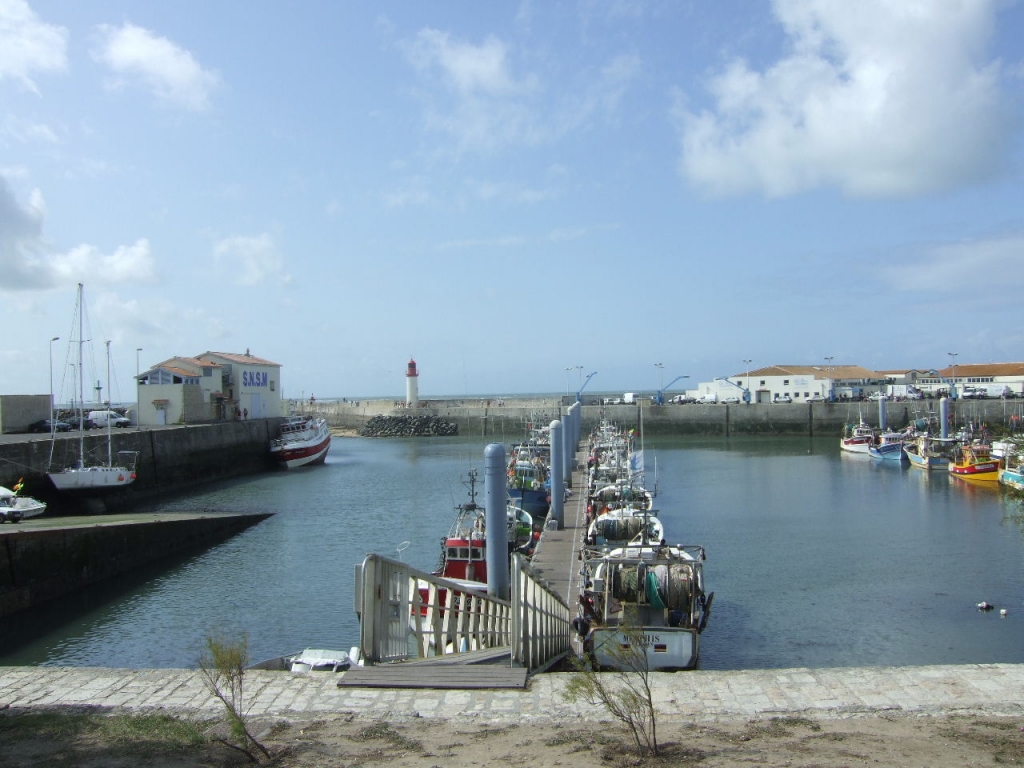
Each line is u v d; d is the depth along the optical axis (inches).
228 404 2940.5
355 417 4793.3
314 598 1008.9
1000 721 293.6
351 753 272.4
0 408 2284.7
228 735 289.1
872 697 322.7
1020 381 4478.3
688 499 1785.2
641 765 255.9
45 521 1261.1
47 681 355.3
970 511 1603.1
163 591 1057.5
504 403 4638.3
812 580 1055.6
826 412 3668.8
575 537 1141.7
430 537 1400.1
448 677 354.0
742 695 327.9
